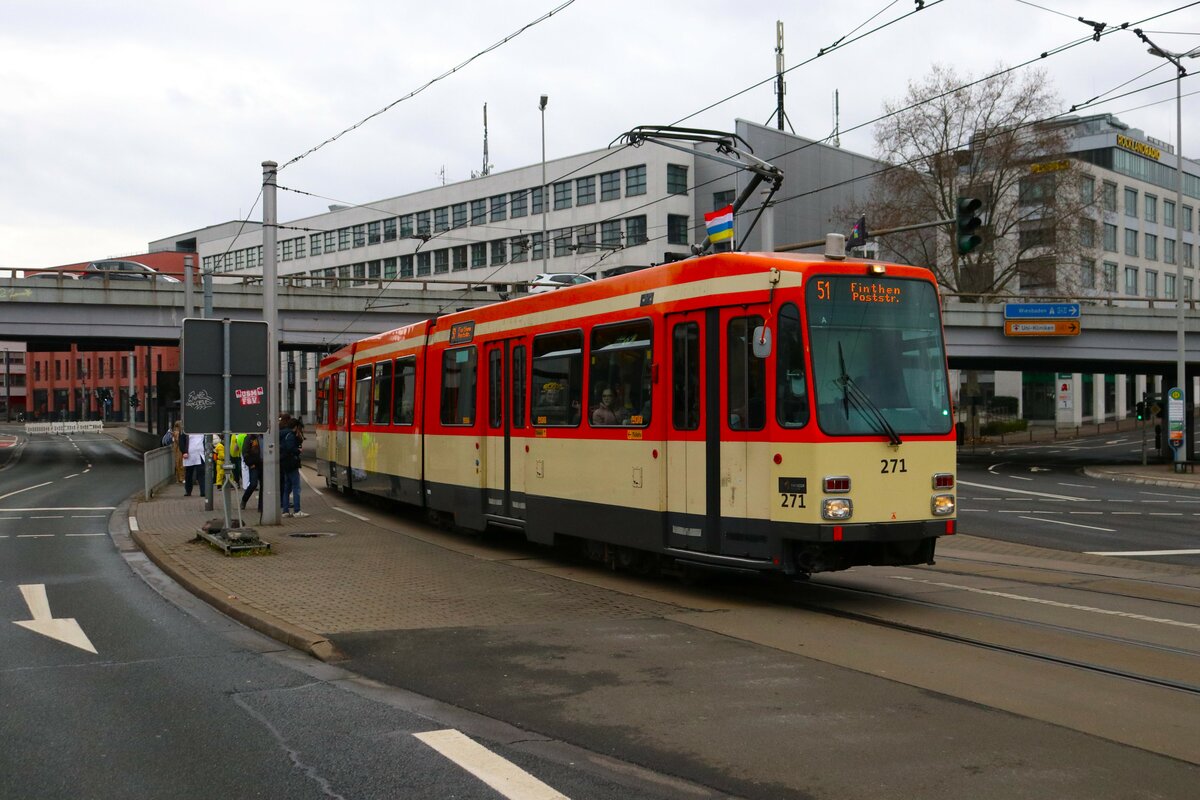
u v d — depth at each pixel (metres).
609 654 8.18
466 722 6.41
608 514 11.96
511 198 71.56
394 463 18.95
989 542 16.97
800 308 9.90
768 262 10.14
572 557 14.21
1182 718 6.50
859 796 5.11
